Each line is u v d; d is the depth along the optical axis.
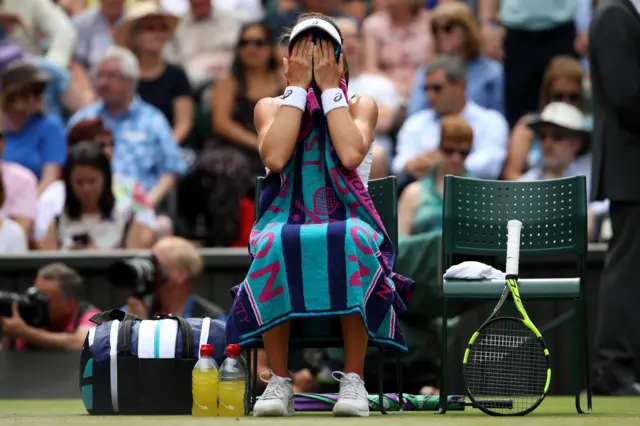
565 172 30.03
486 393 16.67
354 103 17.23
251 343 16.28
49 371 24.69
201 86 36.53
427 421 14.48
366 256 15.93
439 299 21.56
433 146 30.73
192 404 17.14
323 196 16.77
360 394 15.97
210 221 30.45
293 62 16.91
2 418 16.17
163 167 32.03
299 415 16.59
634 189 23.28
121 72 31.84
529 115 32.28
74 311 25.05
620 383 23.59
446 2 38.03
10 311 24.25
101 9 38.03
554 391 26.42
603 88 23.66
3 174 29.30
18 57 34.88
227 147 32.25
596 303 26.58
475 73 33.59
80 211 28.22
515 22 33.88
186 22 37.97
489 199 18.27
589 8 36.16
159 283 23.31
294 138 16.61
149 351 17.23
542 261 26.75
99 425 13.75
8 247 28.22
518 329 18.36
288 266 15.92
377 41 36.38
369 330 15.95
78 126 28.59
